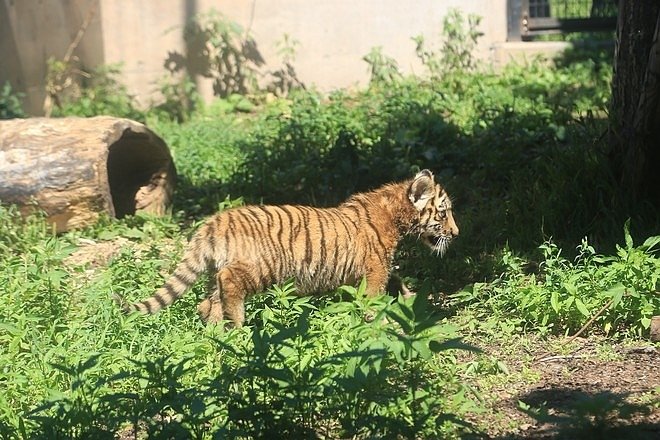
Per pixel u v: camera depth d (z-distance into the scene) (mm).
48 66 20234
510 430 6965
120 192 14062
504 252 10633
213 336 8195
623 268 9102
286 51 20516
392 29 20688
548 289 9141
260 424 6203
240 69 20734
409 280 10633
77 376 6688
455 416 6566
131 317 8586
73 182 12531
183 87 20391
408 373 7273
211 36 20531
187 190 14805
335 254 9625
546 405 7402
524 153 14188
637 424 6781
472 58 20812
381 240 9844
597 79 19266
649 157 11547
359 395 6527
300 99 18844
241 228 9336
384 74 20172
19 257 11648
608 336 8891
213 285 9500
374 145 14820
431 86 19562
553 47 20672
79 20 20484
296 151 15109
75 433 6609
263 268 9367
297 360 7172
